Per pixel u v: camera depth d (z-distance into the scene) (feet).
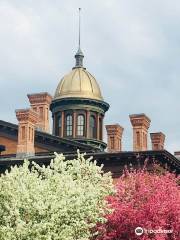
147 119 166.61
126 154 138.41
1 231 80.48
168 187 111.04
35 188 84.84
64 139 162.61
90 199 87.97
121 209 102.32
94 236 101.50
